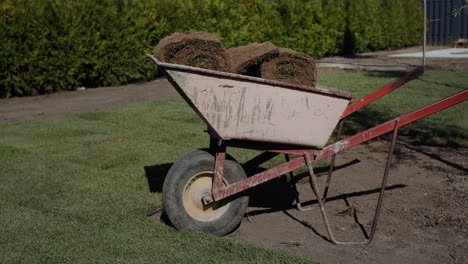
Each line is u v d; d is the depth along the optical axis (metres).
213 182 4.07
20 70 12.49
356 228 4.34
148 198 4.99
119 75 14.27
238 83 3.75
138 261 3.60
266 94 3.83
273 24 17.92
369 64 18.02
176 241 3.93
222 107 3.78
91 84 14.25
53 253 3.77
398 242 4.02
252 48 4.08
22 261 3.65
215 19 15.74
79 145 7.27
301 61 4.02
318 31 19.66
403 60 19.12
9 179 5.65
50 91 13.30
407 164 6.20
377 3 24.58
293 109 3.93
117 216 4.51
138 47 14.48
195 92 3.69
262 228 4.37
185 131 8.09
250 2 17.05
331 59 20.56
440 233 4.18
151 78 15.40
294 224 4.46
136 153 6.75
